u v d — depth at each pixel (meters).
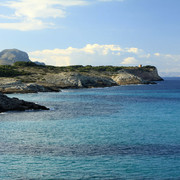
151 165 22.52
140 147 28.00
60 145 28.73
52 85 137.50
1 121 43.56
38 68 188.88
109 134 34.22
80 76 158.00
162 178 19.92
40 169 21.61
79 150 26.86
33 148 27.50
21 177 20.05
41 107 59.28
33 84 116.12
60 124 41.38
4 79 121.25
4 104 54.97
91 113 54.09
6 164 22.72
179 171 21.25
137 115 51.66
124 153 25.86
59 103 74.38
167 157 24.62
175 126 40.03
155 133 34.91
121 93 117.50
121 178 19.91
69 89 140.62
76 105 69.62
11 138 31.75
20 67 185.38
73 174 20.62
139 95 107.00
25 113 52.91
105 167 22.06
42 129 37.31
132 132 35.59
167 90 140.38
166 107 65.94
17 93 105.62
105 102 78.31
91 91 128.75
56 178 19.89
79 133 34.84
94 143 29.64
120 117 49.03
